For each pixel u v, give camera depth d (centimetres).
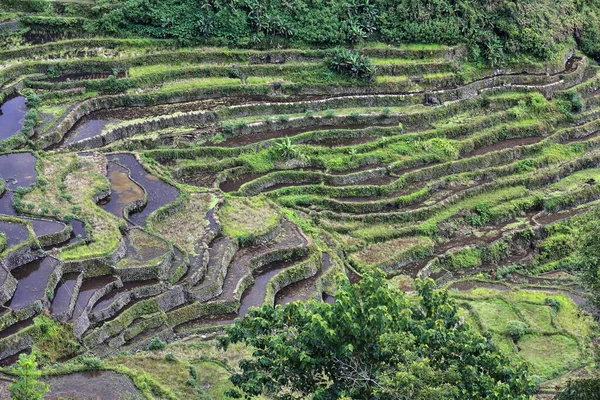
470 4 8250
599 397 3778
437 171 6894
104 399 3878
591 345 5272
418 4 8044
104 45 7256
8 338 4238
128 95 6906
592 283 4244
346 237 6078
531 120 7731
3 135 6231
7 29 7188
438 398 2889
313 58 7638
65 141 6341
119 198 5638
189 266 5166
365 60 7588
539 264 6341
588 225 4472
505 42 8200
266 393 3703
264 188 6384
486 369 3200
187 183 6234
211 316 4988
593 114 7956
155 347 4541
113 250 4984
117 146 6406
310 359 3081
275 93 7362
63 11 7444
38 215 5225
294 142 6838
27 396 3359
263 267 5475
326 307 3133
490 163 7169
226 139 6781
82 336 4519
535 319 5472
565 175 7244
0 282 4534
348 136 7044
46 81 6931
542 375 4978
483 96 7819
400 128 7212
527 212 6794
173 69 7225
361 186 6519
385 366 3128
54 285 4697
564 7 8850
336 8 7875
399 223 6331
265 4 7725
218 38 7512
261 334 3391
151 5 7462
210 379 4350
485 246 6278
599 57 8844
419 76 7800
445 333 3206
